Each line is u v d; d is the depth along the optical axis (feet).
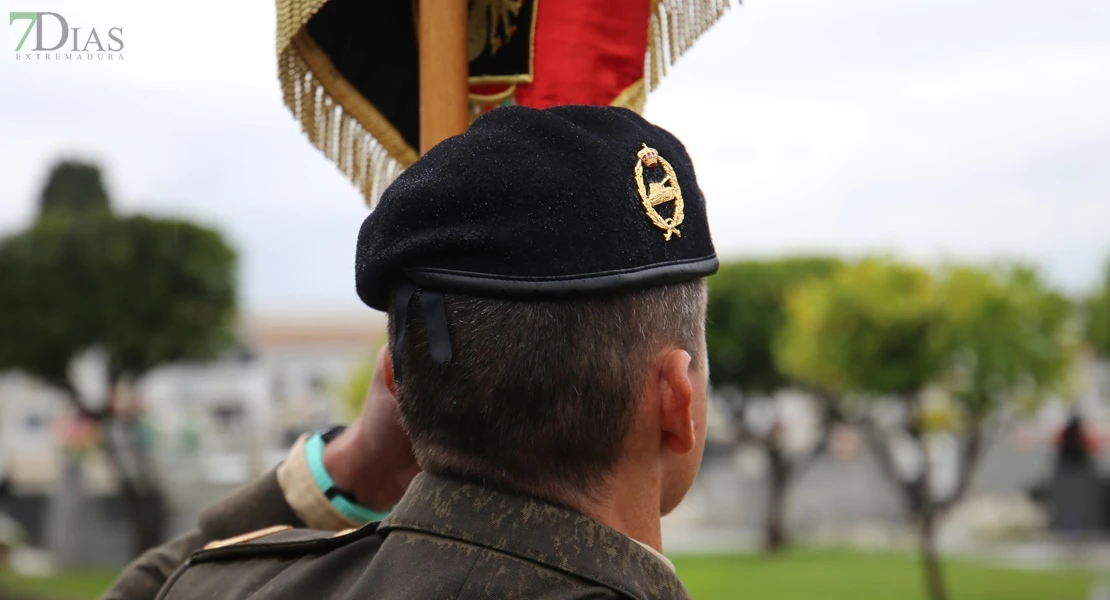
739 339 80.48
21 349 65.36
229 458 78.84
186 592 4.64
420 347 3.97
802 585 56.95
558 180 3.85
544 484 3.92
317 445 5.61
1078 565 66.74
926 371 50.80
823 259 83.82
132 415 68.64
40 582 64.69
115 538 75.20
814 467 99.81
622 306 3.87
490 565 3.81
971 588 55.98
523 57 5.67
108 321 65.10
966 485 54.90
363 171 5.88
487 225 3.83
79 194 125.90
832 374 53.78
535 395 3.83
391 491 5.46
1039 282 51.29
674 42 5.74
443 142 4.09
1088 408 93.91
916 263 51.52
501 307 3.82
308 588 4.17
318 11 5.64
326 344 122.83
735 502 101.71
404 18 5.82
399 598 3.81
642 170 3.98
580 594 3.76
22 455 100.42
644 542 4.05
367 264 4.05
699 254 4.09
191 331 67.21
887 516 97.50
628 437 3.94
